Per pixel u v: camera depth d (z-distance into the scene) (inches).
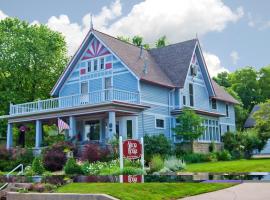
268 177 740.0
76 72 1499.8
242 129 2507.4
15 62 1782.7
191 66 1595.7
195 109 1454.2
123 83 1347.2
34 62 1844.2
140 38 2213.3
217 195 529.0
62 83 1526.8
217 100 1807.3
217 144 1620.3
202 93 1663.4
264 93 2896.2
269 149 2130.9
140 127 1290.6
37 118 1332.4
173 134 1433.3
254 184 641.6
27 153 1182.3
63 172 927.7
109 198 498.0
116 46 1417.3
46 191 631.8
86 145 1086.4
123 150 753.0
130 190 551.5
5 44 1811.0
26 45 1808.6
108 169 811.4
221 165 1011.9
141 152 775.1
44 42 1873.8
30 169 925.2
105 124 1369.3
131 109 1209.4
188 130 1344.7
